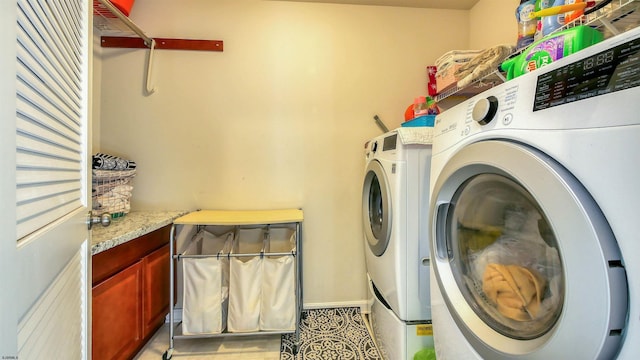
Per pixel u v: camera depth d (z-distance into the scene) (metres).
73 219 0.68
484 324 0.67
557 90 0.48
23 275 0.42
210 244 1.73
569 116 0.46
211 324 1.44
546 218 0.49
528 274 0.59
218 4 1.83
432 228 0.85
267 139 1.88
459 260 0.80
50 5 0.55
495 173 0.62
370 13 1.92
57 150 0.59
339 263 1.94
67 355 0.65
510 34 1.63
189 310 1.44
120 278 1.25
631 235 0.38
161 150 1.81
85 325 0.78
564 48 0.70
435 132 0.89
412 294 1.14
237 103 1.86
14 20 0.40
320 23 1.90
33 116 0.48
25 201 0.45
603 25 0.87
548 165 0.48
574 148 0.45
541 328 0.54
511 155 0.54
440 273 0.82
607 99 0.41
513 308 0.62
